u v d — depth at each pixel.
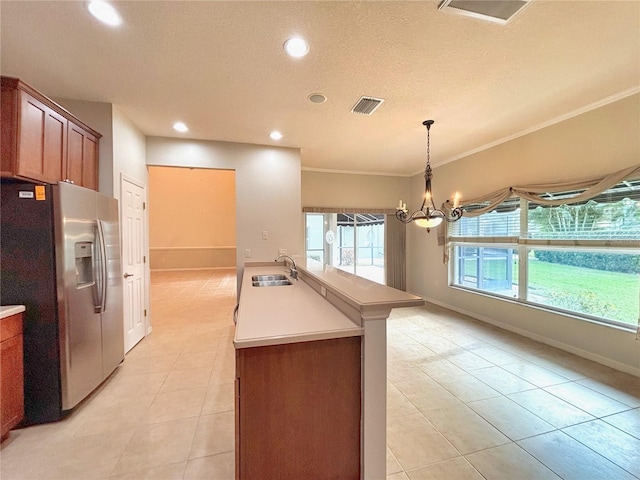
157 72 2.32
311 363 1.43
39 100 2.08
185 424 2.02
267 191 4.22
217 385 2.54
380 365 1.48
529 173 3.67
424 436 1.92
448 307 5.25
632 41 1.97
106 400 2.30
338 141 4.07
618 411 2.18
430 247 5.73
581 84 2.55
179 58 2.13
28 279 2.00
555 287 3.48
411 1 1.61
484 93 2.70
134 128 3.43
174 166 3.89
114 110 2.92
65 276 2.05
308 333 1.39
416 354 3.25
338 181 5.99
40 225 2.01
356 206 6.09
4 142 1.88
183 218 9.44
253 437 1.36
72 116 2.42
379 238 6.55
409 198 6.42
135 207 3.46
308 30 1.84
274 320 1.58
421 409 2.22
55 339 2.04
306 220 6.27
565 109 3.07
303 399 1.42
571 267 3.31
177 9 1.66
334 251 6.39
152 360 3.03
